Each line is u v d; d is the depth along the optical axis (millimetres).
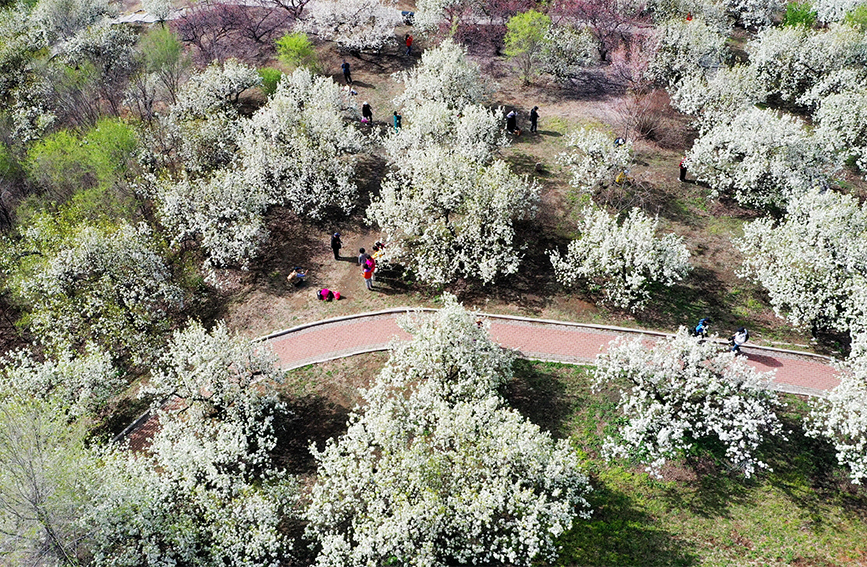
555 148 38469
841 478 20984
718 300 28391
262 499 19141
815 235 27344
